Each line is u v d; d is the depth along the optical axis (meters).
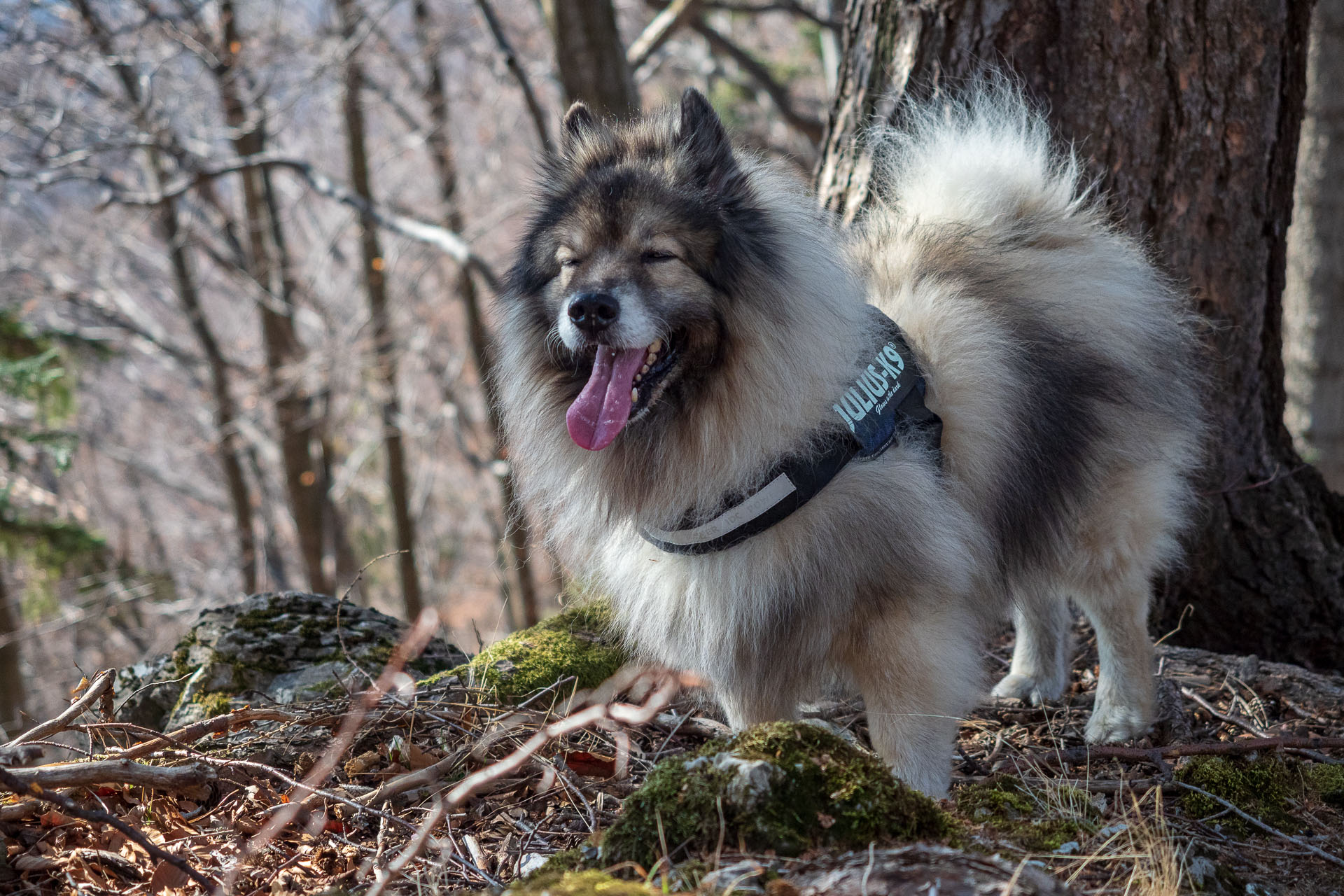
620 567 3.34
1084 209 4.16
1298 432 7.95
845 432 3.01
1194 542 4.73
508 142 16.52
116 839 2.68
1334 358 7.73
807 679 3.19
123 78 10.10
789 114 11.88
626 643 3.65
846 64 4.91
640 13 16.12
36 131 9.13
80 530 8.98
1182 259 4.49
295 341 13.95
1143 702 3.78
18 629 11.48
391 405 14.11
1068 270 3.73
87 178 9.16
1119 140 4.35
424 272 14.20
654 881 2.23
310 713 3.38
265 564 14.87
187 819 2.85
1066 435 3.54
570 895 2.04
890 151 4.23
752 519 2.97
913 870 2.06
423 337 15.60
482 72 16.39
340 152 17.67
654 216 3.08
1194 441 4.00
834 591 3.00
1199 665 4.30
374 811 2.64
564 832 2.82
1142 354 3.75
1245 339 4.65
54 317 14.77
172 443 20.84
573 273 3.16
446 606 19.70
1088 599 3.85
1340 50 7.48
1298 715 3.80
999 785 3.01
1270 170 4.57
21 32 9.03
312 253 17.83
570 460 3.34
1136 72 4.30
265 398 13.31
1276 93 4.46
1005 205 3.81
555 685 3.45
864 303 3.26
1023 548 3.57
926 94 4.51
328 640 4.08
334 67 11.23
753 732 2.51
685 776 2.42
